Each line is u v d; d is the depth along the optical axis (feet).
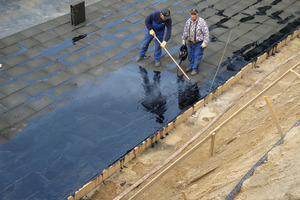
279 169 12.70
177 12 36.78
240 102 25.95
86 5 36.94
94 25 33.96
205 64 30.19
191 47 27.84
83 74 28.30
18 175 20.51
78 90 26.76
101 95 26.45
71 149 22.35
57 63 29.17
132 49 31.42
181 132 23.85
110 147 22.71
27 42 31.19
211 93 26.21
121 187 20.04
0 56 29.40
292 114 18.15
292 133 14.61
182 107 25.96
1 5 35.78
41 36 32.01
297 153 13.03
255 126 20.47
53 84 27.12
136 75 28.55
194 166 20.83
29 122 23.89
